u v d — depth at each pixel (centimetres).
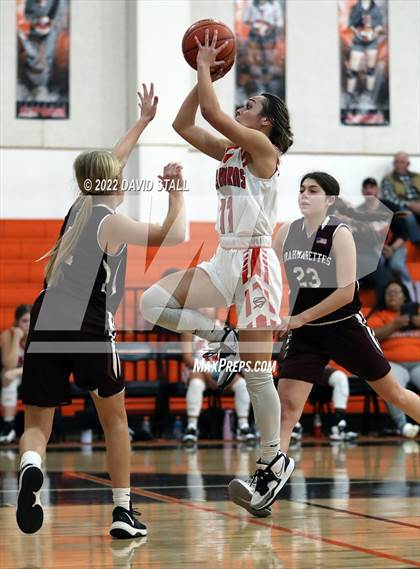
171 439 1134
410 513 479
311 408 1212
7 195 1520
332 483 628
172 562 346
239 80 1591
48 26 1542
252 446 1027
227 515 479
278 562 343
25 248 1389
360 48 1628
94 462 829
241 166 462
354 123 1625
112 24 1567
